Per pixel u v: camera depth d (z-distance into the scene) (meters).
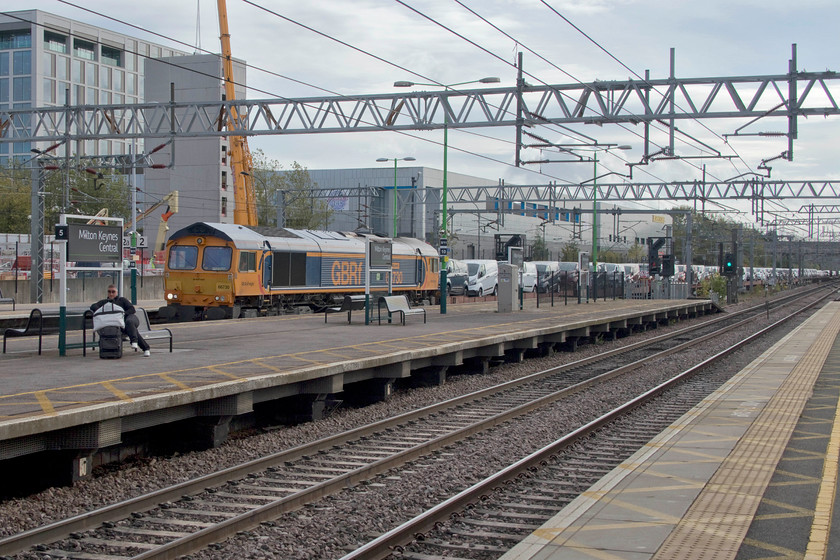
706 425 14.38
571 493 10.83
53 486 11.62
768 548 7.91
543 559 7.56
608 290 56.41
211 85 88.00
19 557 8.32
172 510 10.04
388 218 97.75
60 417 10.73
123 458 13.34
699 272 91.62
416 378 21.95
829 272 188.88
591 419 16.84
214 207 89.38
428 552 8.55
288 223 88.94
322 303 39.19
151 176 91.56
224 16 58.38
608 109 27.36
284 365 16.47
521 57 27.34
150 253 63.62
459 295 57.31
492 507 10.19
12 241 66.12
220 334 24.20
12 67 101.81
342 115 29.81
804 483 10.40
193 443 14.10
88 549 8.70
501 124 28.14
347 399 19.45
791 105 25.61
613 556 7.63
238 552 8.55
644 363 27.16
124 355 18.28
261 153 96.06
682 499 9.58
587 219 115.62
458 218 101.94
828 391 18.83
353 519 9.71
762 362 24.95
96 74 109.19
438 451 13.65
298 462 12.72
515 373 24.59
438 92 28.59
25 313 32.84
